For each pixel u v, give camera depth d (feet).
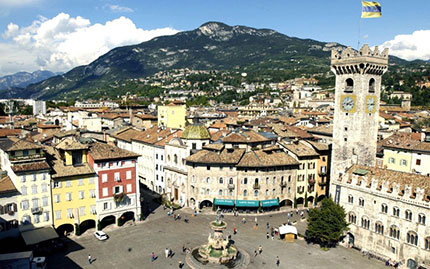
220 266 266.77
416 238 263.29
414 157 376.89
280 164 387.75
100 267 265.13
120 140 549.95
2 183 289.33
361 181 302.45
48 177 301.22
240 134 426.10
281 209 400.67
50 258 277.64
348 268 271.69
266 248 303.27
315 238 320.70
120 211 347.15
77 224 319.68
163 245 305.12
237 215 380.37
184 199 408.05
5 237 283.79
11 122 628.28
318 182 421.59
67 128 614.75
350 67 346.13
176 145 416.46
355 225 308.81
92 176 326.65
